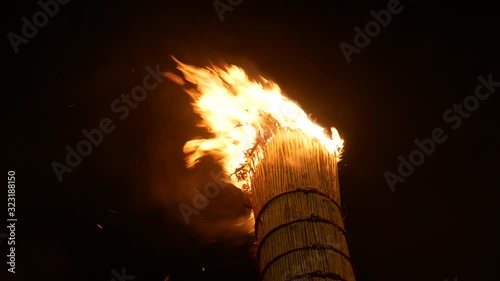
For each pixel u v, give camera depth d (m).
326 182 2.79
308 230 2.57
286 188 2.71
